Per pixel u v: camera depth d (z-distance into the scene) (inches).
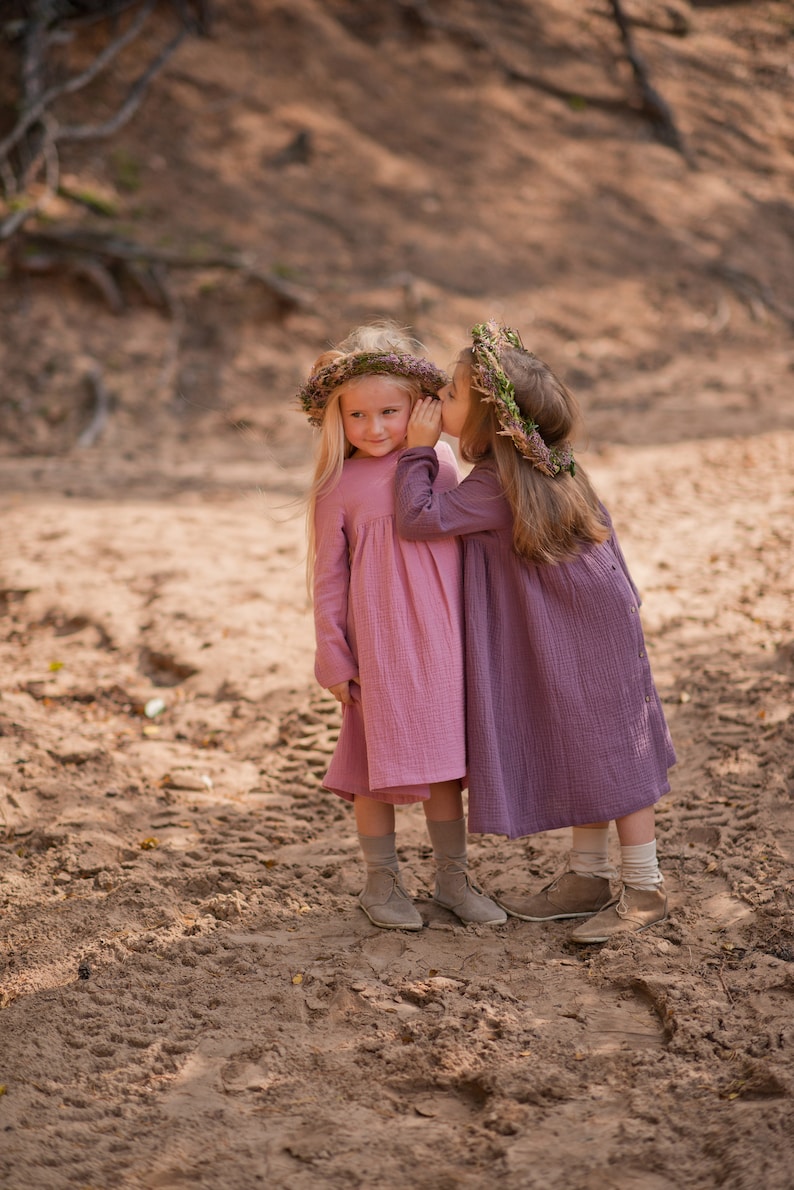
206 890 162.2
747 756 188.9
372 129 794.2
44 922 153.7
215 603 279.1
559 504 135.9
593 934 140.3
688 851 162.7
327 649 140.3
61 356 578.6
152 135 722.8
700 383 615.5
